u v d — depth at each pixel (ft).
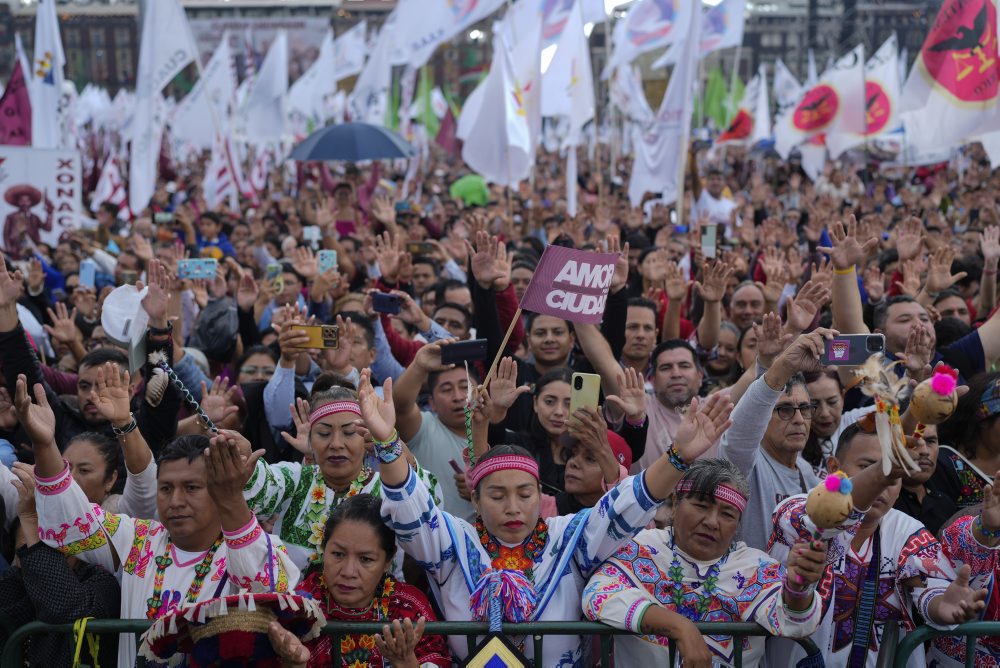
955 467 19.97
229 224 62.23
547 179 118.42
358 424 17.93
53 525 15.75
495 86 53.11
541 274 20.06
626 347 28.71
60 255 48.93
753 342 29.25
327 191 80.69
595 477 19.07
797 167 109.70
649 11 75.56
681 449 15.06
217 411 22.12
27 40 327.26
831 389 21.52
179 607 15.29
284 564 15.28
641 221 61.87
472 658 15.11
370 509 15.58
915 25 222.48
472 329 29.76
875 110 75.41
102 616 15.99
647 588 15.92
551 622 15.03
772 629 14.96
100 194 73.97
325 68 110.63
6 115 57.47
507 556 15.84
